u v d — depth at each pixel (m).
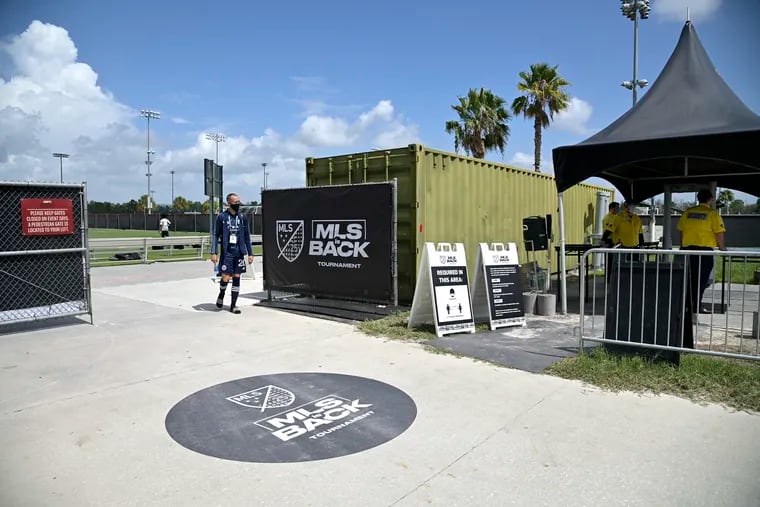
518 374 5.51
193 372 5.70
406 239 8.81
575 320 8.34
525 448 3.81
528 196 12.28
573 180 8.23
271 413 4.54
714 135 6.93
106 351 6.56
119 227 60.59
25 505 3.12
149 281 13.74
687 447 3.79
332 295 9.02
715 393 4.79
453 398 4.84
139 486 3.34
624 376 5.23
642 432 4.05
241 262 9.16
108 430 4.20
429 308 7.61
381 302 8.45
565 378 5.36
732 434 3.99
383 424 4.27
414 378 5.43
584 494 3.19
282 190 9.64
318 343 6.91
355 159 9.59
